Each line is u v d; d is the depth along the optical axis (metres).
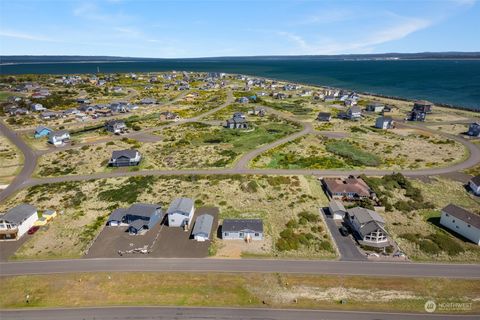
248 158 83.38
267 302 37.12
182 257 45.50
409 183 67.25
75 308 36.66
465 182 68.75
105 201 62.38
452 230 51.75
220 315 35.28
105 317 35.22
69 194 65.31
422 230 52.03
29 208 54.53
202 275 41.66
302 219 54.97
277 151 88.88
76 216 57.12
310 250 47.12
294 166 78.12
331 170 75.81
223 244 48.62
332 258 45.09
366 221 49.56
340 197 62.34
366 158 82.12
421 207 58.97
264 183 68.94
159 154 87.56
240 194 64.50
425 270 42.34
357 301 37.19
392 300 37.25
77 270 42.97
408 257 45.25
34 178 73.56
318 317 34.91
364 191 62.62
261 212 58.06
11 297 38.53
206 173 74.44
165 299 37.69
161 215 57.28
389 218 55.72
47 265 44.09
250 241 49.34
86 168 78.94
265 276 41.41
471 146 92.00
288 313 35.53
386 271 42.22
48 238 50.66
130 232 51.94
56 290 39.38
